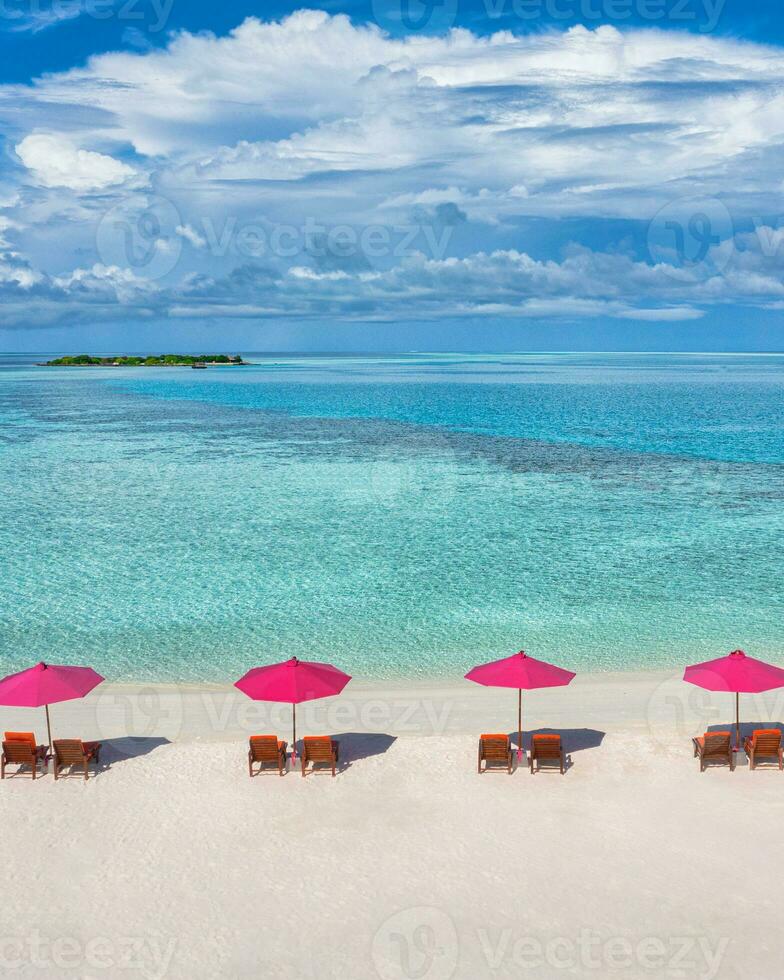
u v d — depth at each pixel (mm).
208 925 8977
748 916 8977
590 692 15250
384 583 21906
